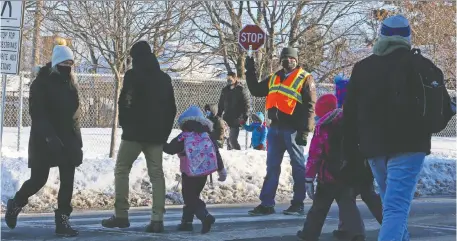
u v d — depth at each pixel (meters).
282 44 37.62
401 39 6.84
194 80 26.89
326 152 8.98
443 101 6.80
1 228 10.38
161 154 10.11
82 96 28.14
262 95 12.56
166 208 13.87
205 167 9.98
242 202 15.30
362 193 9.47
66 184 9.59
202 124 10.16
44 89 9.24
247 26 22.03
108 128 28.64
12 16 12.02
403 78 6.63
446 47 34.56
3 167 14.63
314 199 9.27
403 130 6.60
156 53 22.69
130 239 9.37
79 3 20.48
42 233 9.88
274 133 12.17
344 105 7.26
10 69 12.01
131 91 9.75
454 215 12.88
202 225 10.04
